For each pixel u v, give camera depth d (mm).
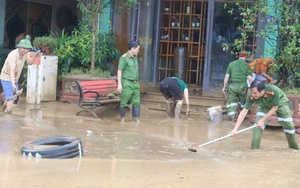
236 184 6383
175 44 18234
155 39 16906
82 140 8914
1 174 6230
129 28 16250
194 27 18078
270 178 6820
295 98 11609
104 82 13109
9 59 11055
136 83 11922
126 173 6652
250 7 13625
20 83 15656
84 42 15305
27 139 8570
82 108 12422
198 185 6215
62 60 15031
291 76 12594
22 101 13953
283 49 12109
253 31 14414
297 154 8859
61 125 10406
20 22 18781
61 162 7102
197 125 11805
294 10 12117
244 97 12711
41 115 11672
